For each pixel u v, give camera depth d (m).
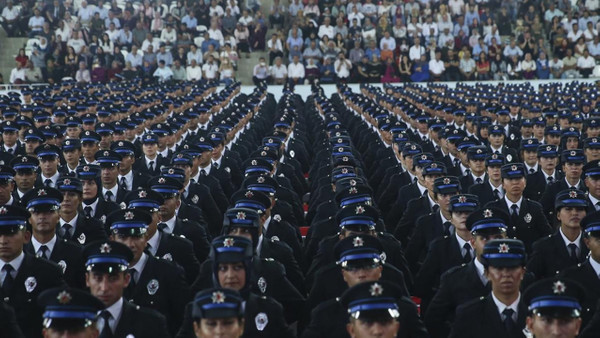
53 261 20.55
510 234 22.02
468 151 32.28
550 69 96.44
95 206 27.31
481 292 18.34
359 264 16.88
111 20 104.62
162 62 92.69
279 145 40.72
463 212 21.41
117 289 16.48
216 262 16.36
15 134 43.62
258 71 94.75
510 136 53.00
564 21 105.56
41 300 13.80
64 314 13.59
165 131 40.94
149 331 16.48
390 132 45.12
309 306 18.98
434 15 104.12
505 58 97.12
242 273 16.45
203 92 78.19
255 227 20.06
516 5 108.94
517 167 26.06
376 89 84.75
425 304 21.89
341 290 18.73
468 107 63.56
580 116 56.84
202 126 57.09
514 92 78.31
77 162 34.97
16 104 61.59
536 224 26.25
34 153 36.19
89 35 101.50
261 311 16.69
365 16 106.62
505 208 26.48
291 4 108.94
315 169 42.16
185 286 19.33
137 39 103.00
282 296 19.31
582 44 98.19
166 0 110.00
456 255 21.53
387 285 13.61
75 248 21.20
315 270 22.09
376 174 39.19
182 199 29.23
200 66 96.19
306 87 93.31
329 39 101.81
